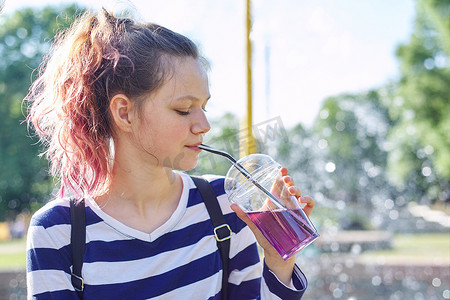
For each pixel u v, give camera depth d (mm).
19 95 20625
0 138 20547
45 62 1291
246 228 1238
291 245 1125
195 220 1188
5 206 20969
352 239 9742
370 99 31766
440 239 12289
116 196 1174
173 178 1213
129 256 1119
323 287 6984
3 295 7422
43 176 20453
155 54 1101
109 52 1120
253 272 1234
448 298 6488
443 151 18516
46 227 1107
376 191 21344
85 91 1144
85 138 1150
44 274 1085
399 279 7160
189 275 1148
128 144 1146
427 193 19922
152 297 1110
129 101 1112
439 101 18688
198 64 1131
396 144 21703
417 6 18828
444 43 17938
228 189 1166
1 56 21047
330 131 31609
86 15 1229
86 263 1099
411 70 19375
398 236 13273
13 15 21219
